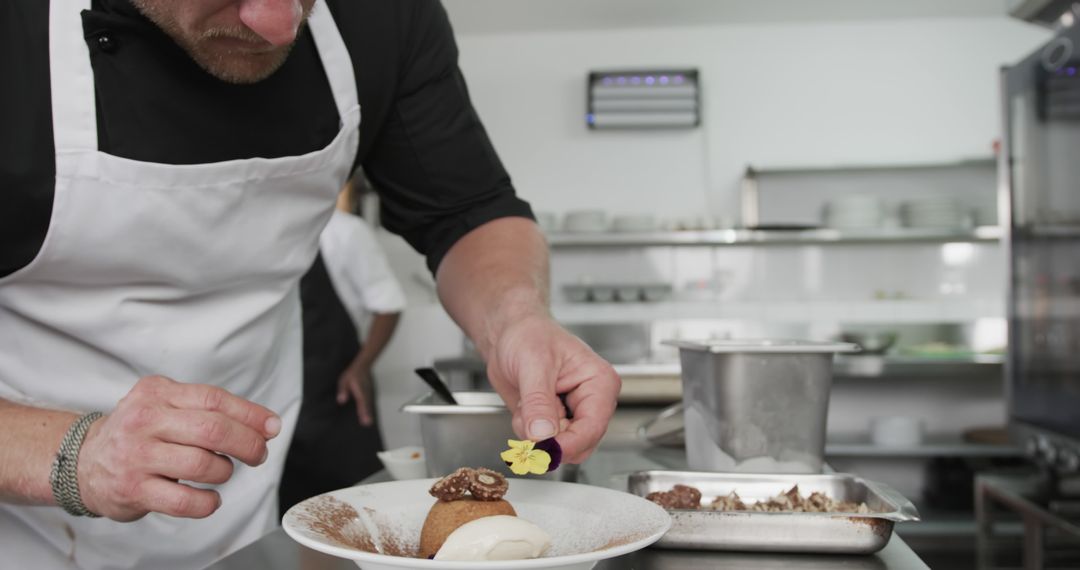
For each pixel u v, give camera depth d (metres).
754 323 4.26
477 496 0.73
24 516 0.99
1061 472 2.02
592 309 4.39
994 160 3.98
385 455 1.21
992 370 3.74
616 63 4.49
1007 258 2.27
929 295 4.32
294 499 2.42
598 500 0.79
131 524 1.04
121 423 0.64
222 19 0.69
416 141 1.18
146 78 0.89
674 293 4.44
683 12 4.27
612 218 4.47
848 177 4.34
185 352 1.04
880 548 0.77
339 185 1.10
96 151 0.87
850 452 3.63
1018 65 2.21
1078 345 1.88
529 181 4.51
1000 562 3.20
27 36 0.83
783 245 4.39
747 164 4.42
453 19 4.33
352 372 2.52
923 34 4.38
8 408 0.73
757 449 1.06
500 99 4.54
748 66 4.44
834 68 4.41
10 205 0.85
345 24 1.04
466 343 4.43
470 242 1.17
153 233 0.93
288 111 0.99
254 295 1.11
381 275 2.65
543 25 4.43
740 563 0.77
